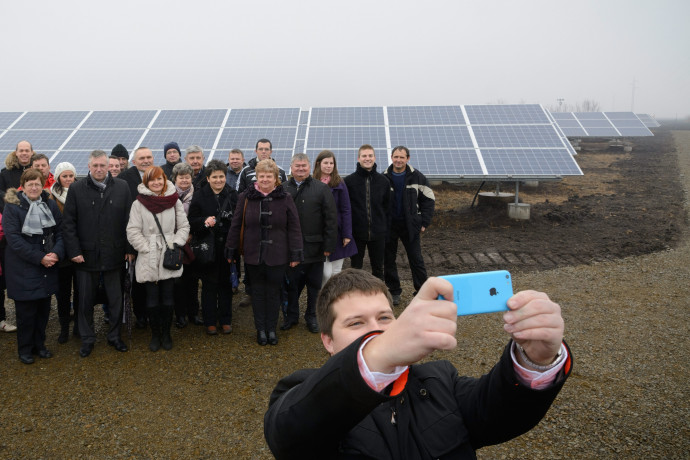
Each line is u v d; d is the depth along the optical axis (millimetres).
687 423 3805
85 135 13086
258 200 5270
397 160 6602
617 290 7008
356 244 6480
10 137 12969
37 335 5086
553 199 14703
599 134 28531
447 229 10867
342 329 1478
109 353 5223
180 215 5324
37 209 4883
